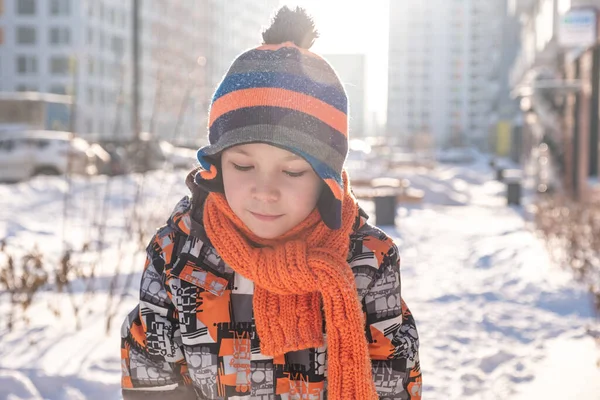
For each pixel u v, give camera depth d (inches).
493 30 3946.9
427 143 1631.4
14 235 370.3
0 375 148.8
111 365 164.1
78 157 511.5
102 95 2287.2
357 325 57.9
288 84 55.2
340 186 56.7
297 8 61.7
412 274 296.2
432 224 489.7
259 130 54.6
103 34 2481.5
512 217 539.5
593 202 386.9
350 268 59.7
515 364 174.9
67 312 210.7
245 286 62.6
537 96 641.6
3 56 2421.3
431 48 4377.5
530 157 995.3
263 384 61.9
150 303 64.1
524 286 264.8
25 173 728.3
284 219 57.9
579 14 545.3
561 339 196.5
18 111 896.9
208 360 62.1
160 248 64.5
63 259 205.0
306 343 59.6
